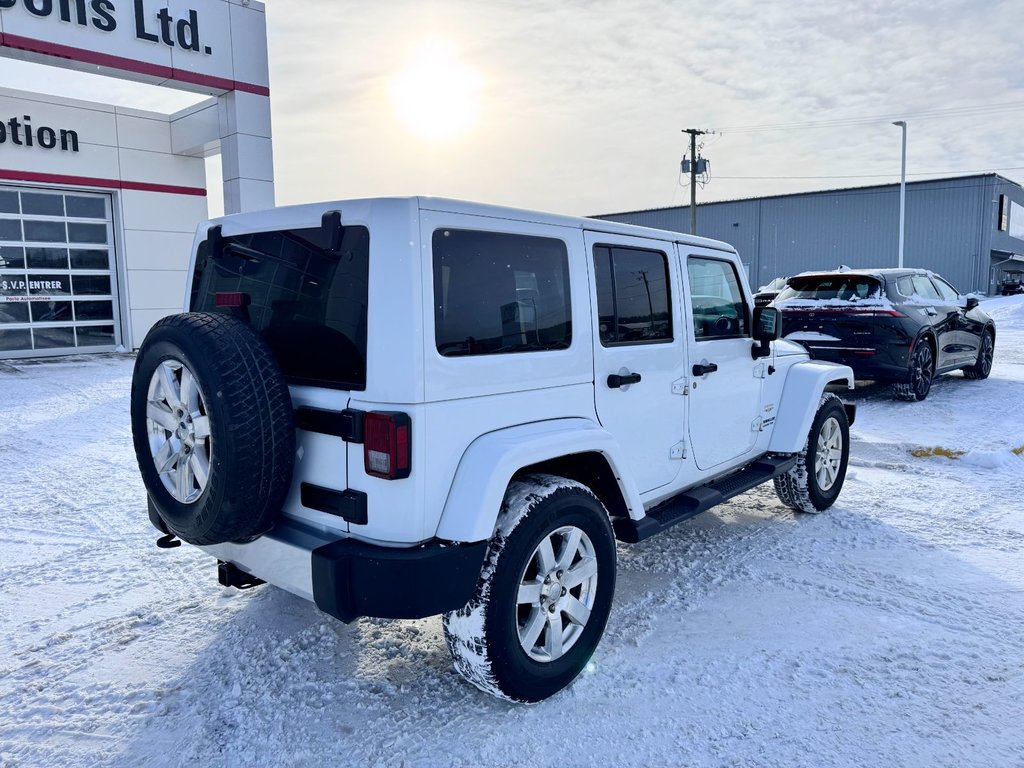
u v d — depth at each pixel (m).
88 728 2.83
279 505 2.78
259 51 16.16
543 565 2.92
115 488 6.11
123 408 9.92
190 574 4.29
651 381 3.67
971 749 2.65
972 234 43.06
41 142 16.31
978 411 8.83
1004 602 3.82
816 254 48.59
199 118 17.17
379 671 3.21
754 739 2.71
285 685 3.10
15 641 3.50
